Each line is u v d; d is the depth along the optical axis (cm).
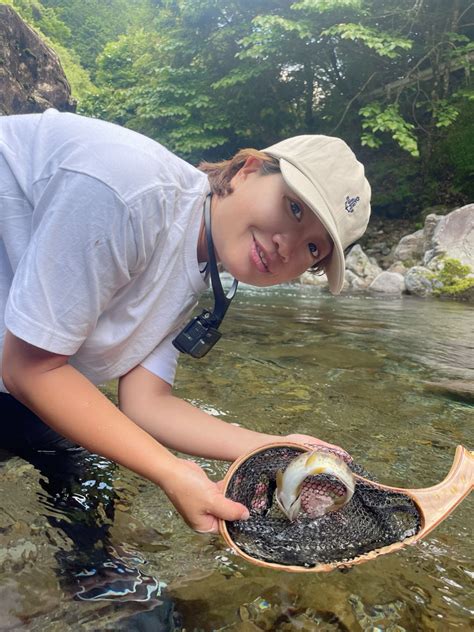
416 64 1273
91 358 158
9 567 120
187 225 152
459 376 324
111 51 2162
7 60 1090
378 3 1295
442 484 142
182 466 127
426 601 123
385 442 215
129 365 170
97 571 123
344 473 129
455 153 1261
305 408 247
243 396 258
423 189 1308
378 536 131
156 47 1664
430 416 248
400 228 1248
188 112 1417
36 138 148
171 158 151
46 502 150
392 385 297
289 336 427
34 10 3338
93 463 177
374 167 1405
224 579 125
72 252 129
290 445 147
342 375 312
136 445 127
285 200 141
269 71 1396
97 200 129
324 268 158
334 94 1503
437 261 868
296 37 1288
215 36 1427
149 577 123
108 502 155
